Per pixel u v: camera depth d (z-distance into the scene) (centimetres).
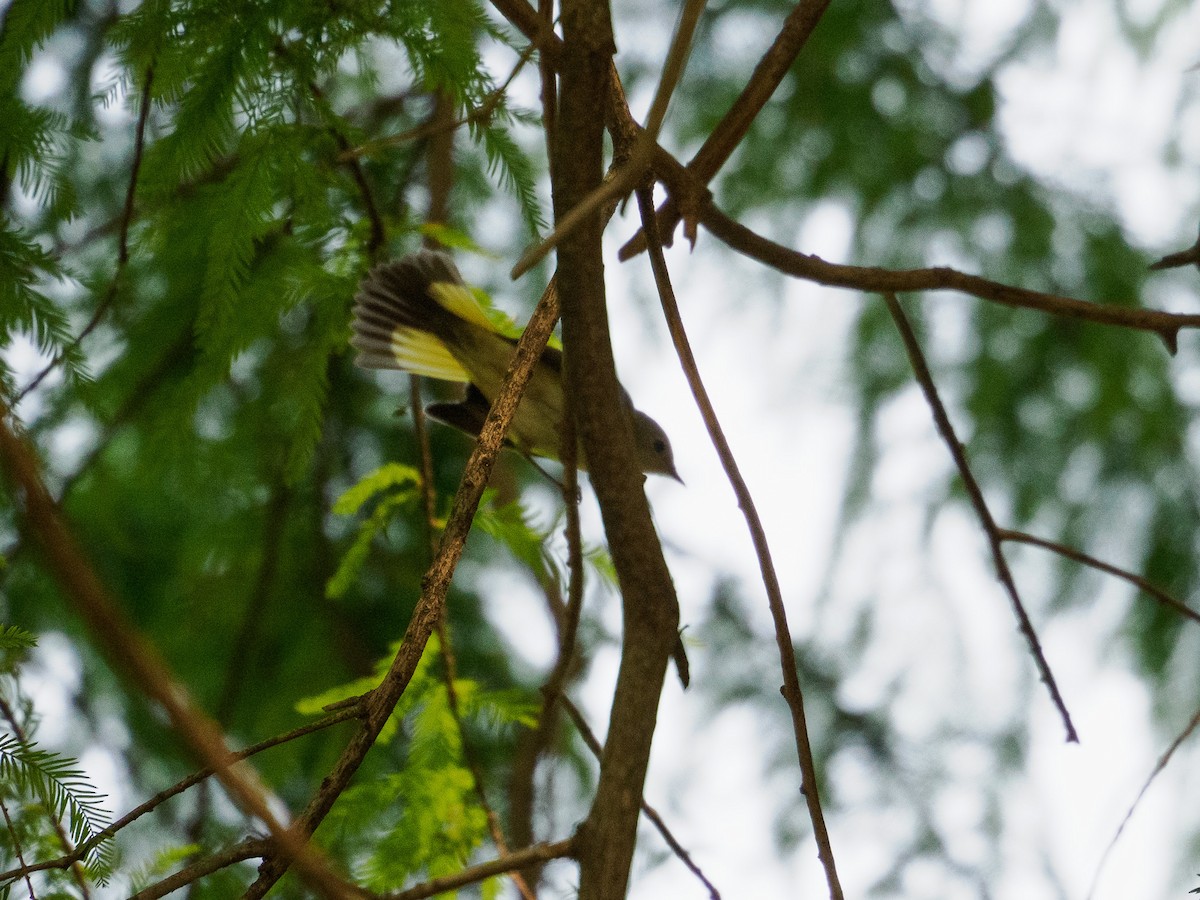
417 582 1045
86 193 972
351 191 748
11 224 604
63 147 591
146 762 995
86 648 979
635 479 422
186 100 568
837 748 1123
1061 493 1098
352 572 772
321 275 683
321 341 720
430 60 565
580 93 404
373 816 655
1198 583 1069
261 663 1002
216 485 948
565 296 416
